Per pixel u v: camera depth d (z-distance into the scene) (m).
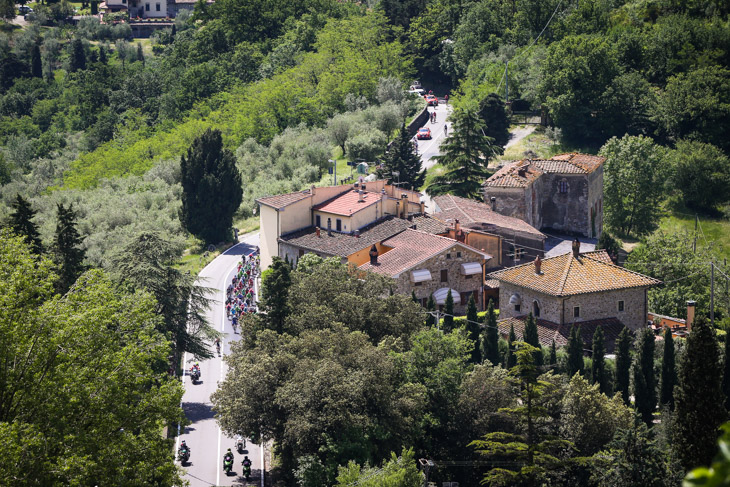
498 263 119.31
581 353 84.88
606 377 83.69
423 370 79.31
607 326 94.25
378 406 73.25
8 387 54.44
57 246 96.19
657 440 72.25
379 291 89.62
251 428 74.75
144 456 57.34
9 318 54.41
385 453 72.88
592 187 138.88
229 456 78.75
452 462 75.31
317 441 71.50
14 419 53.00
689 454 65.88
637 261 129.12
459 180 148.62
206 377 97.62
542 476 67.69
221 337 98.19
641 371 81.00
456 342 81.44
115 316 61.34
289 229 122.88
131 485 54.81
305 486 69.31
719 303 119.62
